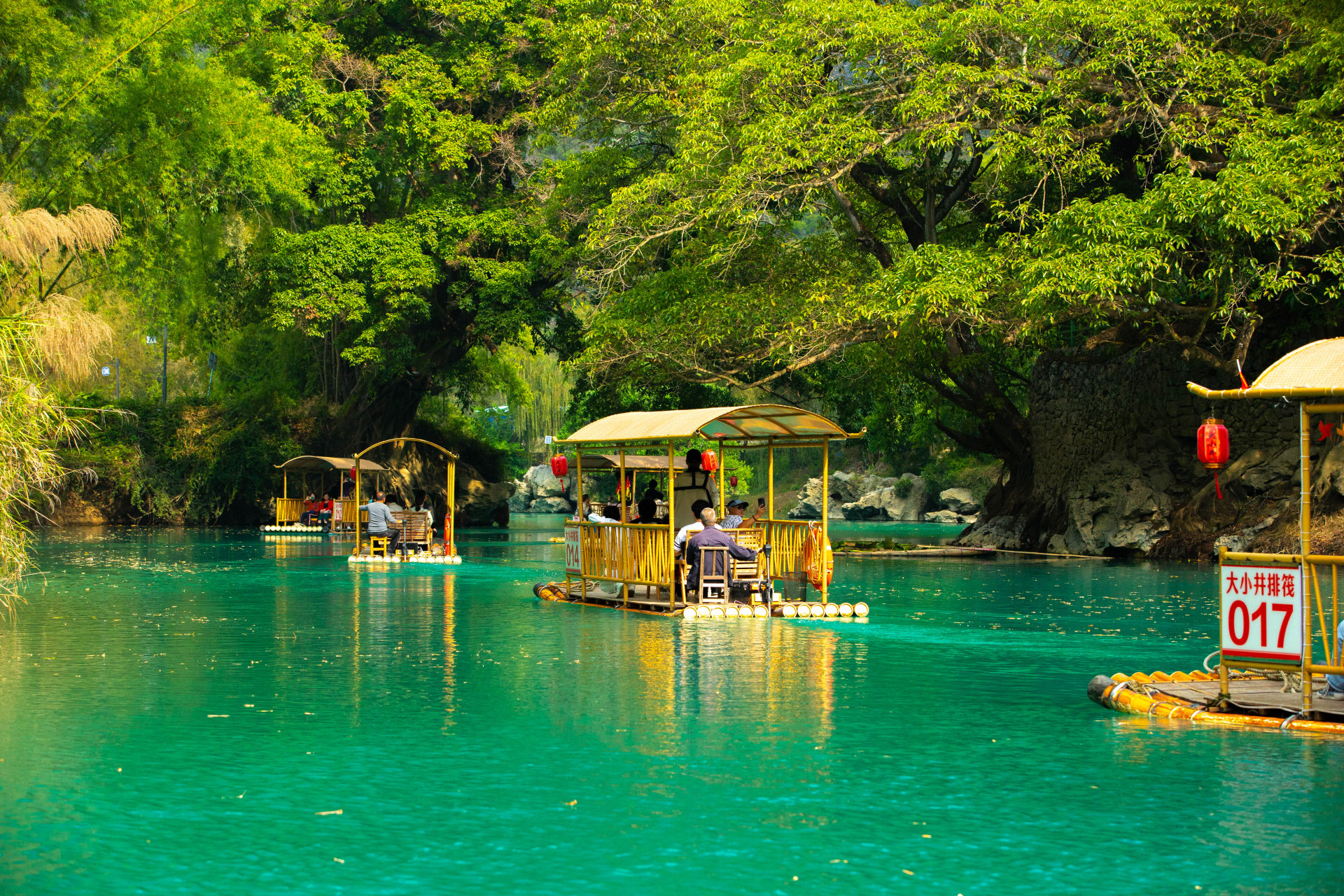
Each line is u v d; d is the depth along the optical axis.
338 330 46.84
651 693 9.30
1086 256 21.33
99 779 6.50
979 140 25.00
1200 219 21.03
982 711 8.53
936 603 16.77
